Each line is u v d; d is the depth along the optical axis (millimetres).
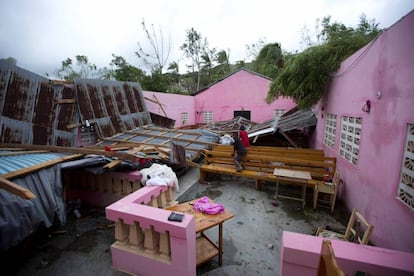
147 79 16172
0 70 5664
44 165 3557
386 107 3521
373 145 3914
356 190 4594
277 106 15703
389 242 3320
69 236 4070
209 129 12320
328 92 6770
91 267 3256
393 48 3344
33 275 3125
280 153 6836
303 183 5383
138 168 4711
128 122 9781
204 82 26125
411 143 2949
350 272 1845
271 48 16828
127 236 2854
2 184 2438
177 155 6074
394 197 3225
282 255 2051
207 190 6426
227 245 3787
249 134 10102
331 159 5785
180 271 2463
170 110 14516
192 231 2490
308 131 10516
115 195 4906
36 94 6547
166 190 3678
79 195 5293
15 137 5777
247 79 16172
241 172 6430
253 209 5184
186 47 24578
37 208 3285
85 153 4562
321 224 4496
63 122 7219
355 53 4832
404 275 1685
